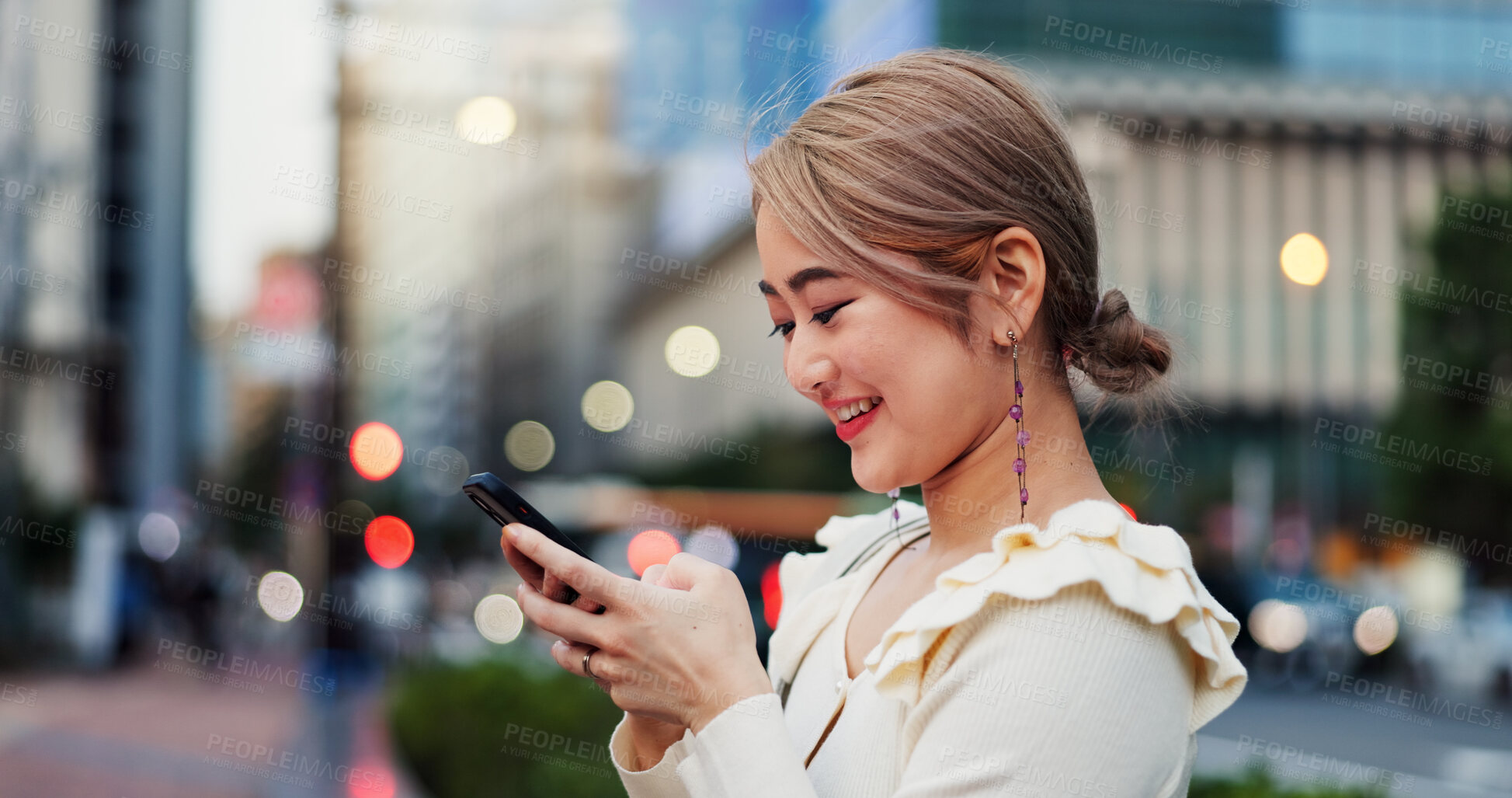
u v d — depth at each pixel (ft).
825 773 3.59
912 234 3.41
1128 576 3.13
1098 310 3.77
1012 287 3.51
